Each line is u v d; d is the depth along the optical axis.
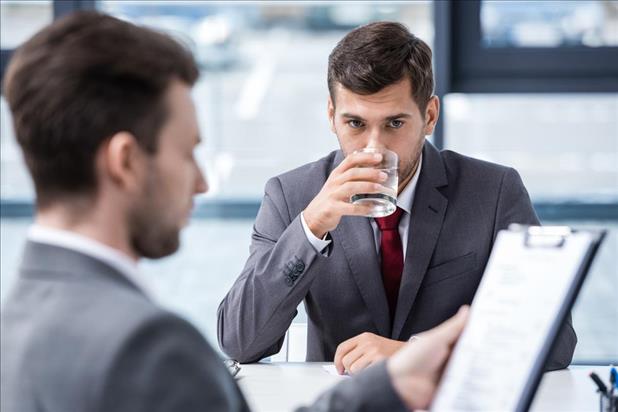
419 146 2.47
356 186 2.32
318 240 2.39
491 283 1.33
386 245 2.61
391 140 2.40
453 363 1.26
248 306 2.44
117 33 1.17
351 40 2.40
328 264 2.60
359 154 2.32
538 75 4.80
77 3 5.06
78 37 1.16
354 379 1.26
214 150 6.32
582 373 2.38
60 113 1.12
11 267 5.71
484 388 1.24
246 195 6.34
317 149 6.38
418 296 2.56
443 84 4.72
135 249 1.20
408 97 2.37
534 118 5.40
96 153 1.14
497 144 5.38
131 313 1.07
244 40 6.22
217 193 6.33
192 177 1.23
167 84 1.18
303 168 2.80
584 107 5.37
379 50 2.34
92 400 1.03
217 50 6.18
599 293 5.45
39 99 1.13
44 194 1.16
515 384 1.24
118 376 1.03
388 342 2.34
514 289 1.30
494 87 4.82
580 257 1.28
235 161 6.33
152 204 1.17
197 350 1.09
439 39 4.72
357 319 2.57
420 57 2.39
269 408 2.07
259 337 2.46
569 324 2.49
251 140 6.33
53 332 1.08
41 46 1.16
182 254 6.23
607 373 2.38
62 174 1.14
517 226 1.37
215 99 6.28
